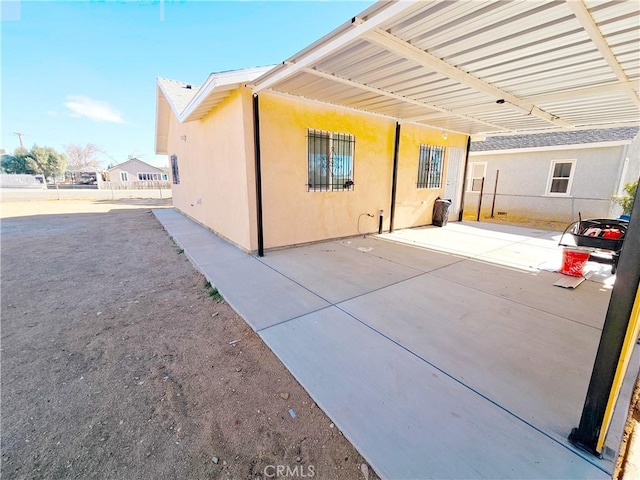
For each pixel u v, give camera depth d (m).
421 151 7.51
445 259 4.88
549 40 2.72
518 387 1.88
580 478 1.30
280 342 2.42
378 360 2.17
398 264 4.59
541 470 1.33
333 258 4.89
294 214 5.45
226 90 4.68
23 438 1.59
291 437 1.59
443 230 7.57
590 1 2.10
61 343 2.55
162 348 2.46
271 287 3.62
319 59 2.96
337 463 1.44
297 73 3.53
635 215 1.17
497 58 3.12
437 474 1.33
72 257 5.36
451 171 8.63
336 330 2.61
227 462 1.46
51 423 1.70
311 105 5.23
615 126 6.34
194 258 4.88
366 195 6.52
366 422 1.62
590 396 1.38
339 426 1.59
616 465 1.37
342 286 3.65
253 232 5.05
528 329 2.62
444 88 4.13
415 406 1.73
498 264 4.61
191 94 9.02
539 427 1.57
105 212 12.59
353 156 6.07
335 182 5.93
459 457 1.40
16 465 1.44
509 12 2.27
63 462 1.46
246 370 2.15
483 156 11.72
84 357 2.35
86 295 3.61
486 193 11.73
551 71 3.46
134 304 3.35
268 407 1.80
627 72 3.47
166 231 7.86
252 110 4.62
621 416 1.65
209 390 1.96
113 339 2.61
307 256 4.99
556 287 3.67
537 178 10.34
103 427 1.67
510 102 4.57
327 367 2.10
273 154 4.97
